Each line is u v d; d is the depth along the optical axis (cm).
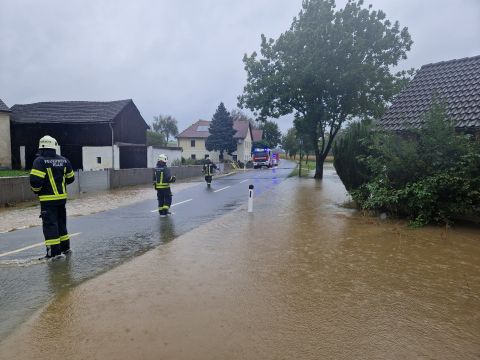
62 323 400
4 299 473
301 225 945
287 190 1892
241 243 753
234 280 531
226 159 6300
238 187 2161
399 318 412
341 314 421
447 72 1368
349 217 1065
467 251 694
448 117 991
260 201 1458
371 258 646
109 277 546
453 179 886
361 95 2658
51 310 432
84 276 563
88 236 851
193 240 780
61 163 677
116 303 450
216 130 5909
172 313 422
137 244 771
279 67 2870
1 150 3556
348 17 2552
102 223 1020
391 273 566
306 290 494
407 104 1304
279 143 9344
